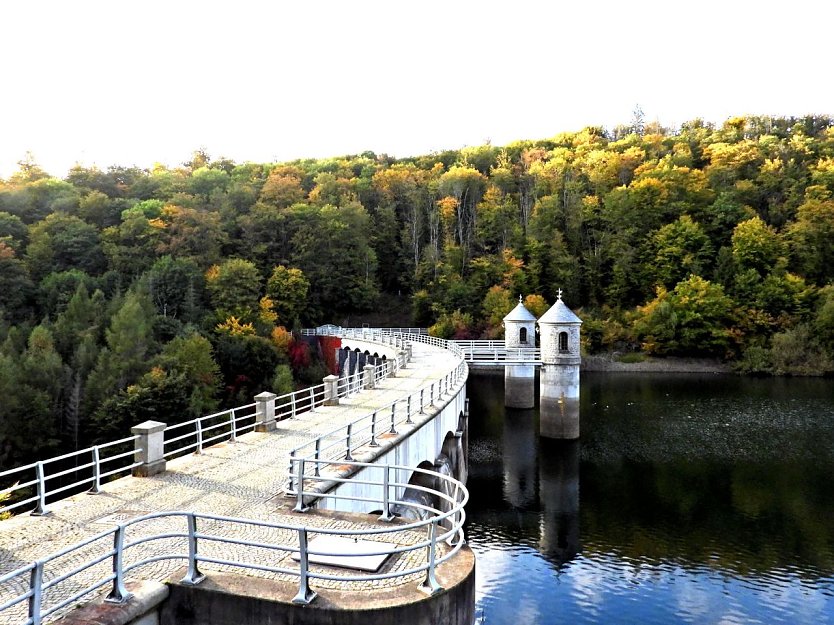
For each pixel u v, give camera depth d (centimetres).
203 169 13362
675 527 2764
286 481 1573
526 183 12662
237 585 920
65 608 860
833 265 9412
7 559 1073
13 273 7506
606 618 2042
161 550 1112
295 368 7675
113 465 4531
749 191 10831
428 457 2494
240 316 7888
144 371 5409
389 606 861
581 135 16275
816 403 5734
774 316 8806
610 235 10581
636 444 4231
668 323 8825
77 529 1231
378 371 4106
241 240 10219
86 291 6938
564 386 4425
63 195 10488
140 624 873
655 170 11188
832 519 2816
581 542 2645
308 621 864
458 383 3488
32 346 5709
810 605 2092
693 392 6538
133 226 9175
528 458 3991
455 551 990
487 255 10900
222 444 2009
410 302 11150
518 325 5788
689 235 9875
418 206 12250
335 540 1167
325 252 10481
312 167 15225
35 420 4600
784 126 15150
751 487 3278
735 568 2367
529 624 2003
